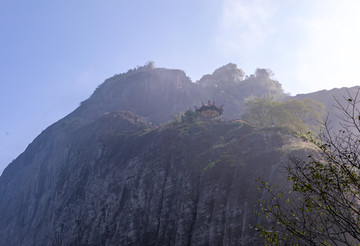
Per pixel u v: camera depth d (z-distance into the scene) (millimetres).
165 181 86000
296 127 77562
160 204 81438
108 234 90938
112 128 149375
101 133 145125
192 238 62969
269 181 56312
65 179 135750
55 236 113250
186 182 75562
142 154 108188
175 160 89188
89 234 97938
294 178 15172
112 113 162500
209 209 64812
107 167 117500
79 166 133875
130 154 114062
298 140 70938
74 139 157125
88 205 108250
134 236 79938
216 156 77688
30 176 172125
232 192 62062
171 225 71875
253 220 52969
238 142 79500
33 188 160625
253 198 56438
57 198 130000
